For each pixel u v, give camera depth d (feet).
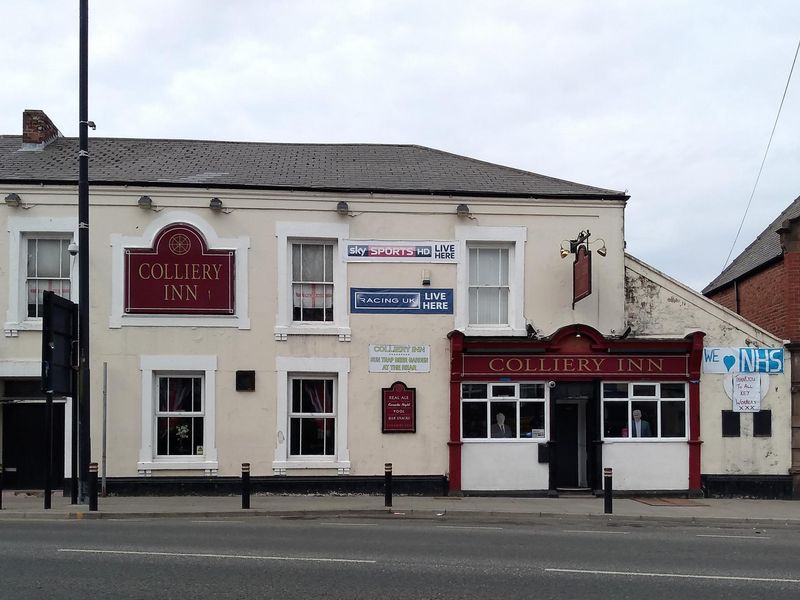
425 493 60.64
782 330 66.03
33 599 26.48
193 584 28.71
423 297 61.82
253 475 59.82
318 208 61.41
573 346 61.57
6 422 61.26
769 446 62.59
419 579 30.12
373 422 60.90
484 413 61.57
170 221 60.34
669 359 62.08
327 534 41.68
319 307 61.93
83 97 53.36
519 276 62.44
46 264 60.59
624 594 28.32
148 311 59.82
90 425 57.21
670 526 49.67
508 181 65.21
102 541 38.01
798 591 29.22
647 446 62.03
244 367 60.34
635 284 63.67
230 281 60.44
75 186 59.93
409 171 66.95
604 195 63.10
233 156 69.21
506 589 28.76
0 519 47.98
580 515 51.42
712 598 27.96
